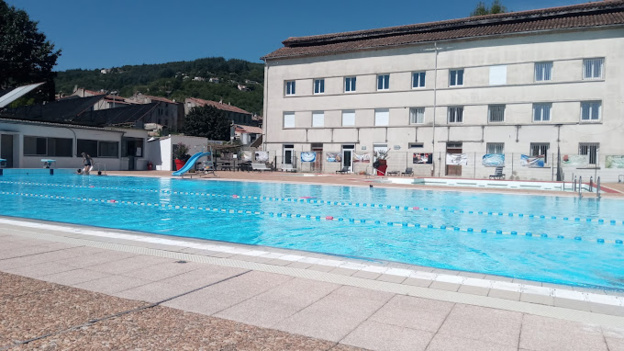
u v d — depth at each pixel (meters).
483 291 4.91
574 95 31.11
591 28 30.34
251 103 153.25
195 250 6.86
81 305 4.25
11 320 3.82
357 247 8.91
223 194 19.25
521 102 32.53
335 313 4.16
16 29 47.50
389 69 36.84
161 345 3.37
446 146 34.94
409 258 7.94
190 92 153.12
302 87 40.50
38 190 20.06
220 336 3.57
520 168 32.31
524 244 9.37
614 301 4.63
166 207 14.87
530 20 34.62
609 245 9.34
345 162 38.72
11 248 6.80
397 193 20.41
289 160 41.41
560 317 4.11
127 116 38.00
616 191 22.45
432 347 3.43
